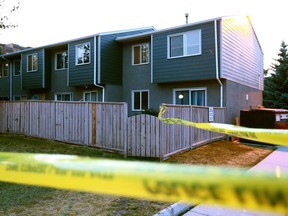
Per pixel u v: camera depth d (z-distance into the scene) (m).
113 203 3.78
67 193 4.18
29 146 7.78
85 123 7.96
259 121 9.77
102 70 14.02
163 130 6.61
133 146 7.00
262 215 3.27
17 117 9.83
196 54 11.79
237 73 12.95
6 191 4.25
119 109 7.24
